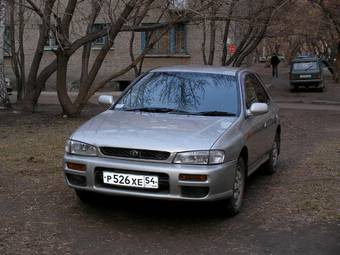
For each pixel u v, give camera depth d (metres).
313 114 19.30
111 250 4.96
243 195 6.57
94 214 6.00
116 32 13.38
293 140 12.72
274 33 21.00
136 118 6.25
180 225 5.74
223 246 5.14
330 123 16.58
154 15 20.95
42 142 10.22
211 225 5.76
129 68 14.69
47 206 6.23
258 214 6.18
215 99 6.67
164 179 5.39
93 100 22.28
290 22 20.97
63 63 13.74
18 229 5.42
